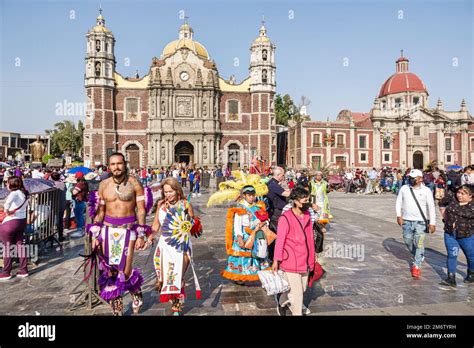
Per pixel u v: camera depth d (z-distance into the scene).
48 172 17.39
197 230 5.58
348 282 6.95
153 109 47.59
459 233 6.72
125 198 5.20
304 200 4.91
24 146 85.12
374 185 30.11
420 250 7.21
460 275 7.45
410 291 6.47
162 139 47.50
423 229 7.23
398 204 7.56
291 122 55.56
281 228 4.95
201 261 8.35
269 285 5.05
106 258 5.18
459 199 6.81
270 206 7.02
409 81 59.50
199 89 48.38
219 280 7.02
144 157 48.31
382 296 6.22
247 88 51.59
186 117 48.47
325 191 10.81
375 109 52.75
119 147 47.84
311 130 50.41
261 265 6.34
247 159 50.97
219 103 50.72
